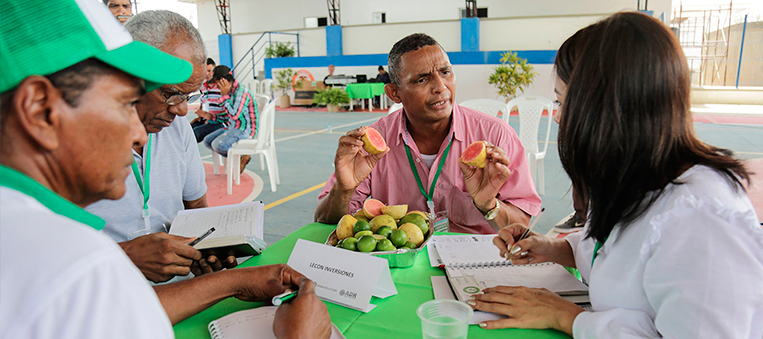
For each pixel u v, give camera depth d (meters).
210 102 6.48
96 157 0.58
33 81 0.50
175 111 1.63
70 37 0.52
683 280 0.90
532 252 1.49
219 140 5.59
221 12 19.75
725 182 0.93
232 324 1.20
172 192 2.07
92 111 0.56
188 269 1.44
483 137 2.20
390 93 2.30
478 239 1.81
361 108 16.31
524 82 13.97
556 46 15.00
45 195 0.54
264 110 5.58
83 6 0.55
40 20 0.51
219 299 1.28
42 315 0.44
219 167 6.63
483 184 1.86
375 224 1.68
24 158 0.55
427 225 1.73
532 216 2.18
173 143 2.07
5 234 0.46
